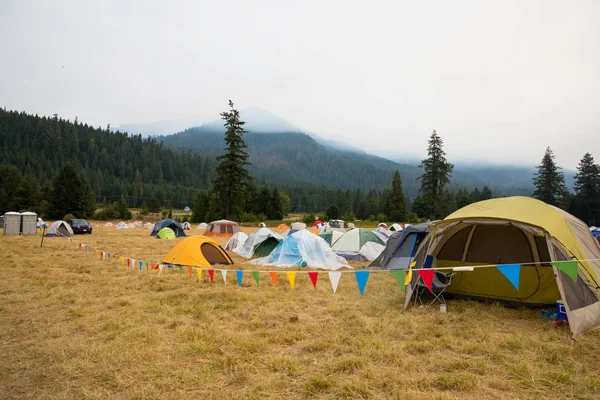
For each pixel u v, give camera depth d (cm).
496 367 486
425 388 426
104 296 871
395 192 7644
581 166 7044
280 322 685
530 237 832
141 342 562
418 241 1296
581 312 626
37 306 774
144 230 4378
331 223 5562
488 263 873
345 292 954
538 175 6800
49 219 6412
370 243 1689
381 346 548
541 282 809
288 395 411
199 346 539
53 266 1309
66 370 459
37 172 13762
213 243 1408
